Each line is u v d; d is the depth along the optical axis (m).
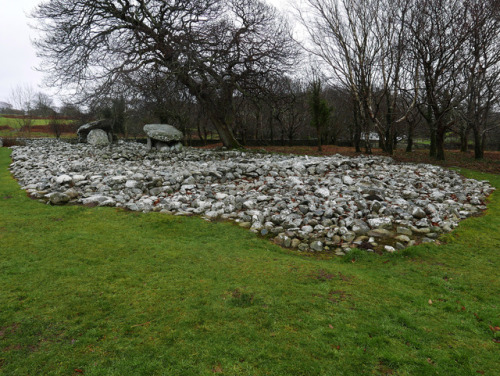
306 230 5.71
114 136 25.05
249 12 17.52
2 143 21.23
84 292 3.54
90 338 2.82
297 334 2.97
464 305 3.61
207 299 3.49
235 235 5.58
